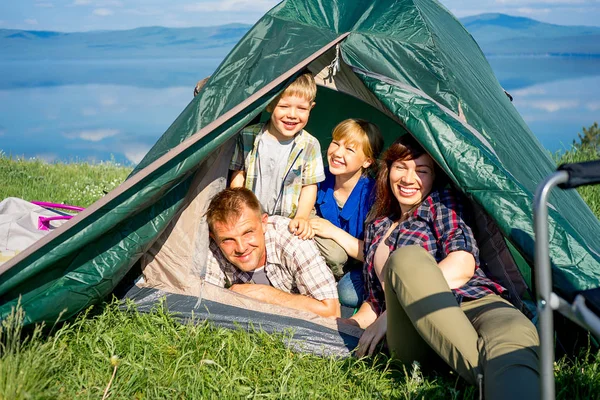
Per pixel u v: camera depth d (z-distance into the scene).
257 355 3.12
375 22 3.73
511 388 2.39
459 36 5.00
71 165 9.03
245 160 4.10
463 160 3.10
